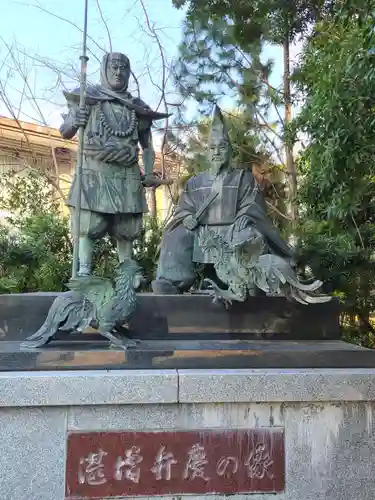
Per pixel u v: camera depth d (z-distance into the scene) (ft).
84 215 15.10
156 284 15.28
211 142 15.75
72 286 12.13
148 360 11.73
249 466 11.33
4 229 28.96
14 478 10.72
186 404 11.28
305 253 23.73
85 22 13.79
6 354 11.32
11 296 13.80
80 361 11.50
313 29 30.78
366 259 24.16
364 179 20.76
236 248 13.93
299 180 33.04
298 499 11.44
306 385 11.51
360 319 26.58
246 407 11.48
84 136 15.07
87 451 10.91
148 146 16.26
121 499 10.89
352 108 17.26
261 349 12.37
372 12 16.39
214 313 14.17
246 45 32.91
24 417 10.82
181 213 15.93
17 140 40.78
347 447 11.73
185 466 11.13
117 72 15.37
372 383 11.76
